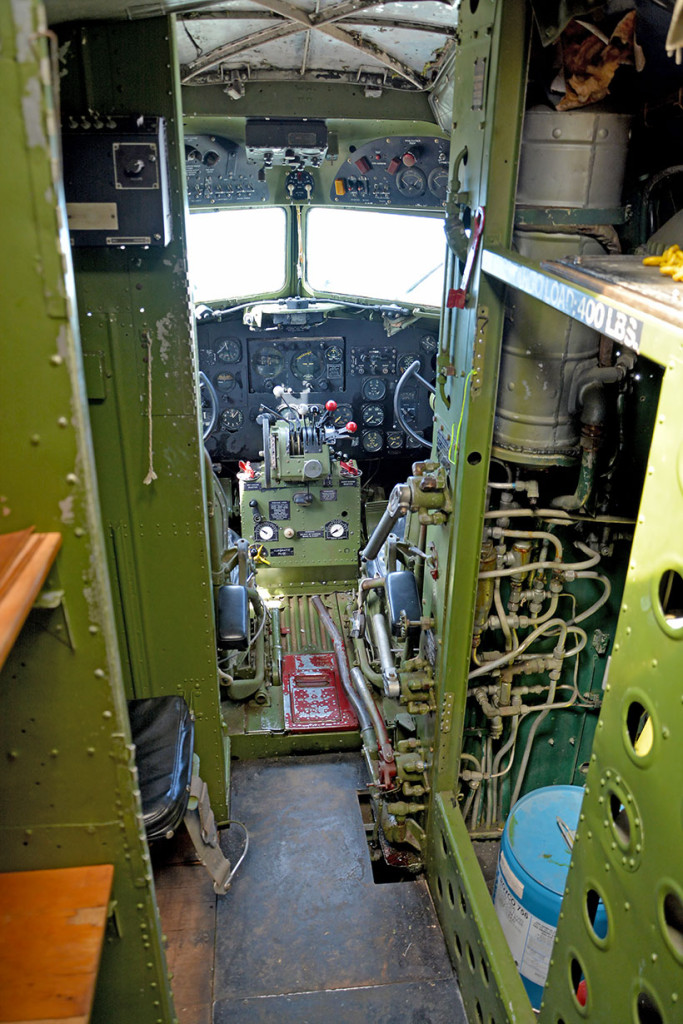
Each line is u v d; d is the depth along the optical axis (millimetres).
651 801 1609
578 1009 2010
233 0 3098
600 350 2734
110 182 2650
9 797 1767
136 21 2570
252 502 5270
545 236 2627
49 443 1470
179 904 3471
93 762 1743
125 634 3398
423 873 3721
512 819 3084
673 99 2432
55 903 1748
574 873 2014
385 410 5926
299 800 4043
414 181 5004
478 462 2857
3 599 1277
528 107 2514
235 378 5730
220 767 3715
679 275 1793
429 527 3547
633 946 1697
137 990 2055
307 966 3230
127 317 2938
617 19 2369
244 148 4871
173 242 2854
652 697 1606
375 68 4371
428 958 3279
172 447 3111
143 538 3238
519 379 2791
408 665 3535
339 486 5320
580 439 2861
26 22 1223
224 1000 3092
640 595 1653
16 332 1397
